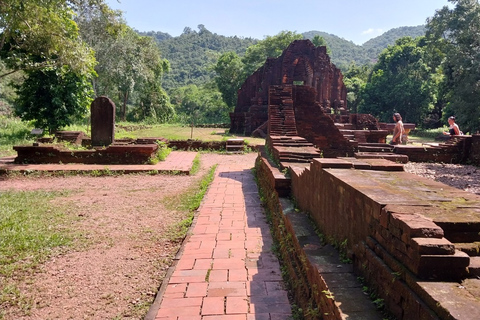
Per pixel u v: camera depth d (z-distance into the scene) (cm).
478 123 2478
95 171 1009
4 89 3053
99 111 1302
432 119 4278
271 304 328
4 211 618
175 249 475
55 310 332
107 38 2844
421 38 4272
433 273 178
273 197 592
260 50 4325
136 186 875
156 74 4044
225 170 1105
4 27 1270
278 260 427
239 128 2544
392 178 320
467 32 2444
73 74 1678
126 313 328
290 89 1084
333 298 215
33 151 1113
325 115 1125
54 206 672
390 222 214
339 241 312
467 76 2458
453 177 773
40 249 462
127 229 552
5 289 361
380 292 209
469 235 207
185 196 772
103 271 409
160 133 2475
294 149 746
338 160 396
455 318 142
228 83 4666
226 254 445
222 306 325
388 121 3988
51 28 1278
